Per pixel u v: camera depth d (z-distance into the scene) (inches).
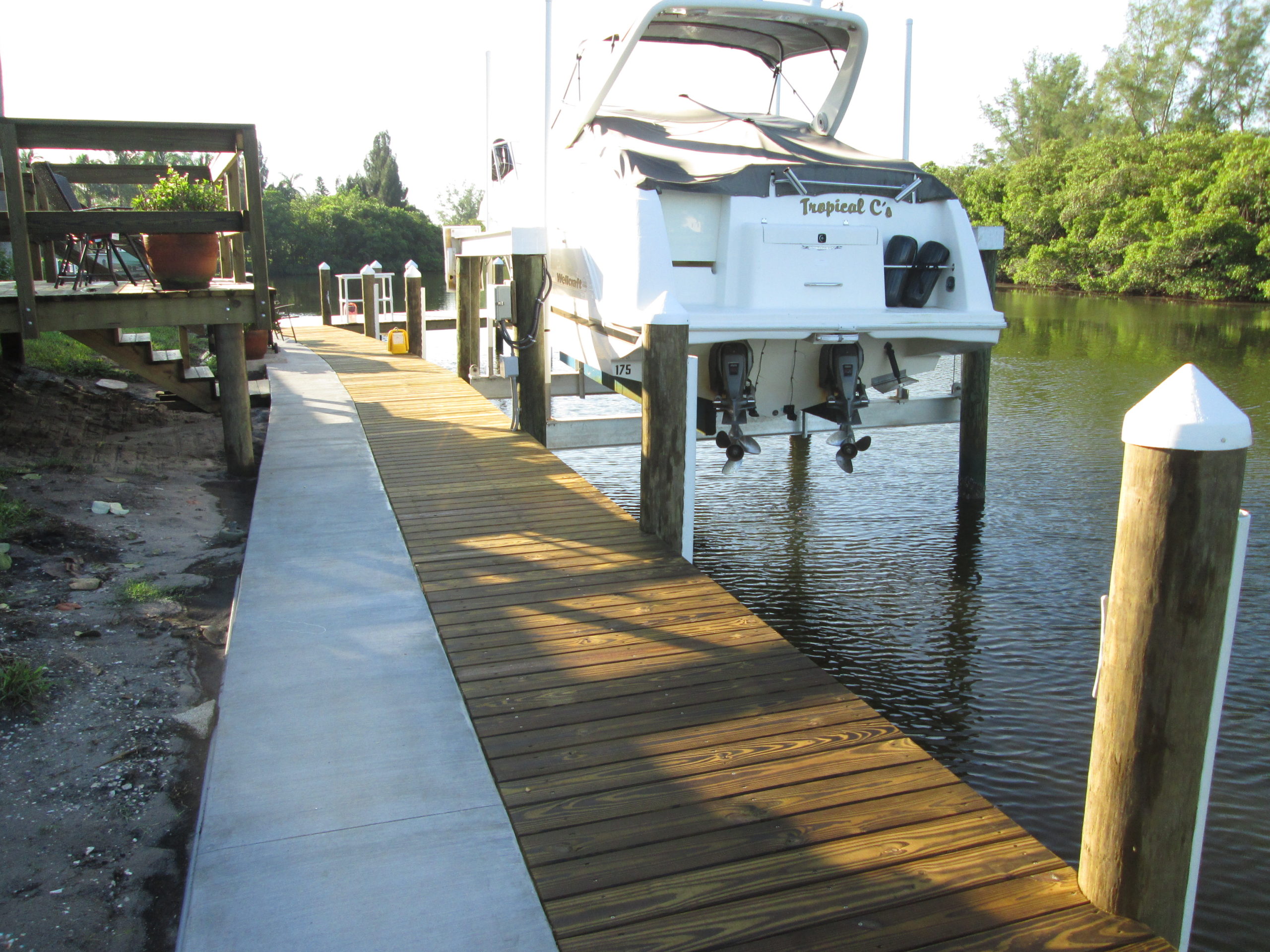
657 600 158.9
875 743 112.4
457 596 160.1
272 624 147.5
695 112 281.4
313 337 636.7
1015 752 162.7
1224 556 74.4
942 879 87.7
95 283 299.3
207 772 104.6
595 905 83.8
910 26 265.7
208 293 246.8
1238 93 2050.9
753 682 128.4
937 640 208.5
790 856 91.0
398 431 301.0
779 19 250.7
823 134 277.4
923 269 225.0
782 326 205.2
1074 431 415.5
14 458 244.7
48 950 85.1
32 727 122.0
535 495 225.3
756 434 280.5
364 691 124.9
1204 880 128.6
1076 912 83.3
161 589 176.7
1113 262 1536.7
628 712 119.8
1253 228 1323.8
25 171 327.3
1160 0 2100.1
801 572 250.8
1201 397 73.4
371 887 85.8
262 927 80.4
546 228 271.9
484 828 95.0
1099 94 2242.9
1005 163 2396.7
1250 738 165.6
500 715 118.5
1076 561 256.4
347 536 193.3
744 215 210.8
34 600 160.7
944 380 417.1
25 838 100.4
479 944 79.0
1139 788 79.0
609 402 486.9
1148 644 76.6
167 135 232.8
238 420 266.7
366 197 3363.7
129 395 358.9
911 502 313.6
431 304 1333.7
